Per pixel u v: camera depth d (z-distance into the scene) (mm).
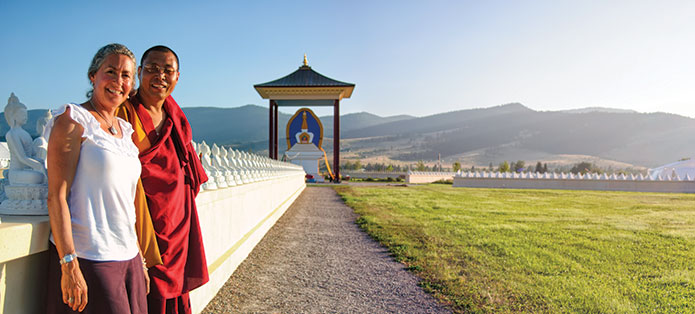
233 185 6727
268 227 10266
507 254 7754
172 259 2893
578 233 10469
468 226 11398
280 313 4645
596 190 36125
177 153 3082
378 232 10141
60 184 2033
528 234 10172
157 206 2795
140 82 2965
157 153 2869
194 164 3250
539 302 5062
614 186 36844
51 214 2006
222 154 7160
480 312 4730
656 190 35531
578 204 20031
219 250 5621
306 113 43188
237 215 6879
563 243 9000
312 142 43281
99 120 2309
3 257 1902
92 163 2148
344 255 7668
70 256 2014
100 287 2150
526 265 6922
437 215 14102
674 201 22484
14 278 2172
